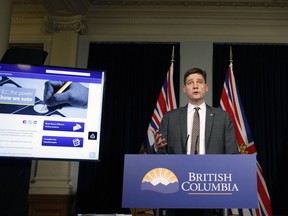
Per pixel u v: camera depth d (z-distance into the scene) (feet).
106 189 16.05
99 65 17.81
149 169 5.90
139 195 5.81
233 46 17.80
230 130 7.98
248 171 5.81
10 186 7.41
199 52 17.79
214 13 18.31
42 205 15.75
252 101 16.84
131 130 16.75
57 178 16.10
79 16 18.15
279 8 18.15
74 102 8.32
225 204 5.70
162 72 17.51
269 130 16.40
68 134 8.09
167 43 18.12
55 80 8.32
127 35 18.29
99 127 8.32
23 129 7.83
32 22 18.89
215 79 17.29
